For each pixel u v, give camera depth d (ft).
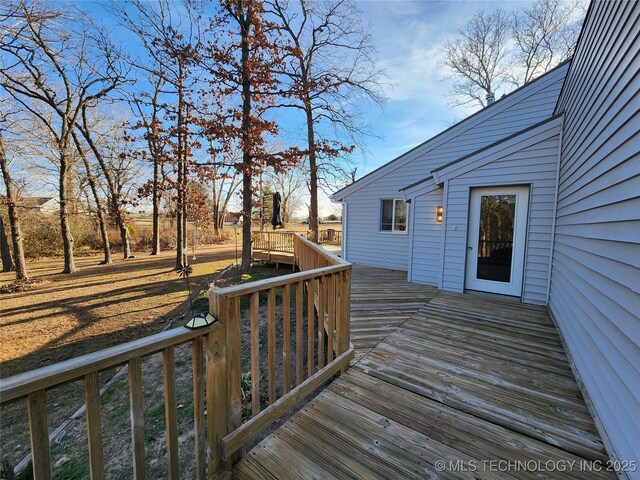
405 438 5.67
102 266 37.96
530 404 6.75
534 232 14.28
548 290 14.05
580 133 10.01
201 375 4.59
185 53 24.97
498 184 15.17
